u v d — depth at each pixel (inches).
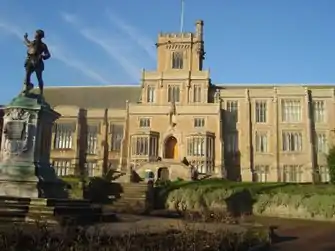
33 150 942.4
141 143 3147.1
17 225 637.9
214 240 663.1
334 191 1621.6
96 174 3257.9
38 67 996.6
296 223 1440.7
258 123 3353.8
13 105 948.0
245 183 1921.8
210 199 1731.1
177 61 3508.9
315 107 3348.9
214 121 3201.3
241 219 1208.8
